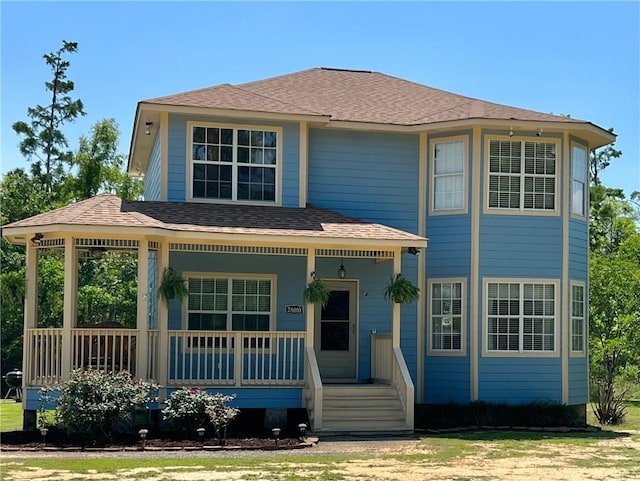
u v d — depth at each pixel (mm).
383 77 24844
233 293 19203
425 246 17922
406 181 20734
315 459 13391
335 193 20484
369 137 20734
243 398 17094
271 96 22031
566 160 20453
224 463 12867
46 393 15867
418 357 20312
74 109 44344
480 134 20062
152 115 19484
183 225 16984
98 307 36875
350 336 20203
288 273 19547
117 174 41719
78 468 12266
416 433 17312
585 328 20984
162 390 16500
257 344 17359
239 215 18297
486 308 19828
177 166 19203
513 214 20094
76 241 16422
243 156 19609
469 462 13297
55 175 42969
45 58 44281
